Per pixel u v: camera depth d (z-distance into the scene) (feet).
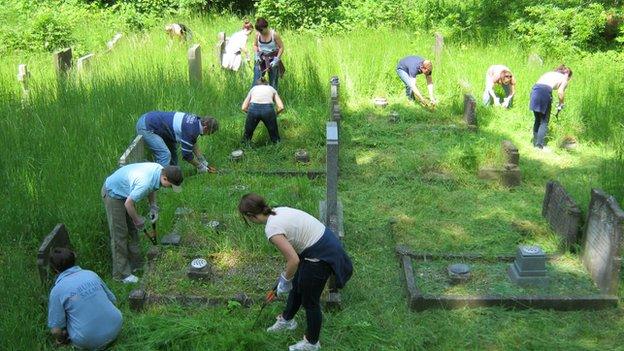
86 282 16.19
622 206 23.65
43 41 48.65
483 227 23.72
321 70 39.32
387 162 29.40
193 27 54.08
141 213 22.77
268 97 29.94
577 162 30.58
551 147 32.27
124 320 17.93
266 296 18.62
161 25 55.57
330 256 15.69
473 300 18.80
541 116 31.58
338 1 57.41
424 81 39.75
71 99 31.68
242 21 57.00
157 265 20.27
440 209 25.13
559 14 47.67
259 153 30.27
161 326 17.42
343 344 17.28
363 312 18.61
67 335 16.76
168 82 35.01
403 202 25.73
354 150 31.17
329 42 43.86
